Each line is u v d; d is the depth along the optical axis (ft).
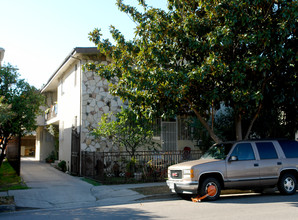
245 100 35.01
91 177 49.26
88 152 51.11
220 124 55.57
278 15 34.47
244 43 35.96
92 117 55.62
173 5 38.55
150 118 38.68
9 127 43.98
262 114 43.21
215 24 37.27
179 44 38.29
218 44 35.19
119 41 38.68
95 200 33.99
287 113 44.24
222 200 31.99
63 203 32.65
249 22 34.35
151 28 37.42
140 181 45.11
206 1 35.22
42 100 46.91
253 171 32.89
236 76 33.47
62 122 71.05
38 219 25.23
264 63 32.94
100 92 56.70
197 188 30.86
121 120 49.19
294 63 35.76
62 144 70.74
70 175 56.13
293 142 36.11
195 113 41.70
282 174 34.68
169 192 36.04
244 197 34.12
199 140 58.34
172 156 51.96
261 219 22.82
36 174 57.88
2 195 35.83
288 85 37.04
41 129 94.48
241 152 33.35
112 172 51.31
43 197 35.12
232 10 33.65
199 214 25.12
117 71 39.22
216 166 31.71
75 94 59.67
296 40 35.63
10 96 42.93
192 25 36.29
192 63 38.29
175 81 33.81
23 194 36.45
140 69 39.96
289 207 27.43
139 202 32.53
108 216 25.57
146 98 37.22
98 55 57.00
